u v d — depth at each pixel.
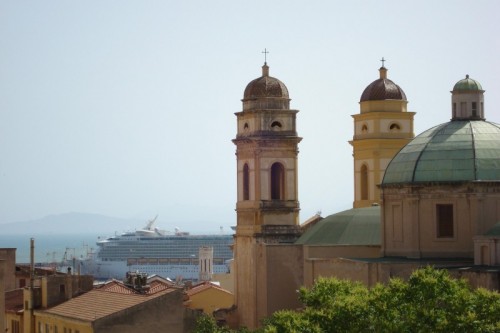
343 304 177.50
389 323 173.62
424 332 171.00
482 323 169.50
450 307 173.62
